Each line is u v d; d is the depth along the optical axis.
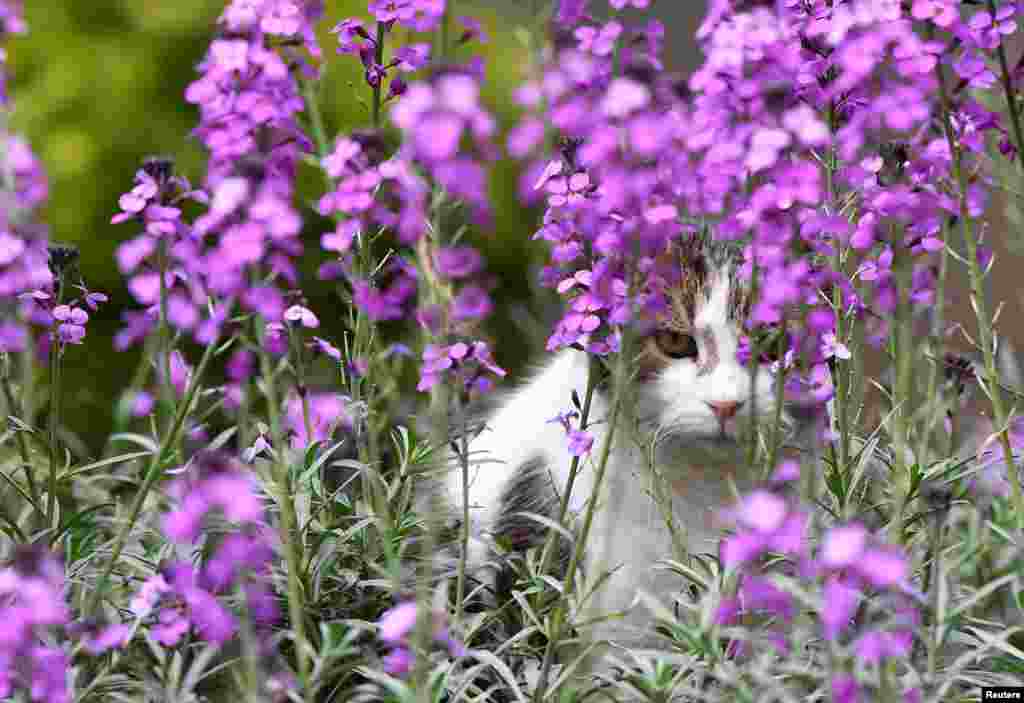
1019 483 3.24
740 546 2.12
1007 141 3.17
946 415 3.96
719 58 2.30
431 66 2.65
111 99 6.66
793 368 3.03
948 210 3.13
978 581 3.84
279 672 2.93
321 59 3.24
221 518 3.10
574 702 3.14
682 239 3.97
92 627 2.81
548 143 3.08
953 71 2.95
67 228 6.43
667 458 3.90
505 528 3.99
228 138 2.40
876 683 2.59
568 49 2.57
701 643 2.67
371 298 2.84
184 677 3.10
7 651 2.21
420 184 2.44
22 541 3.23
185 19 6.82
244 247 2.22
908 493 3.28
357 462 3.46
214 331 2.52
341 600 3.39
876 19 2.56
